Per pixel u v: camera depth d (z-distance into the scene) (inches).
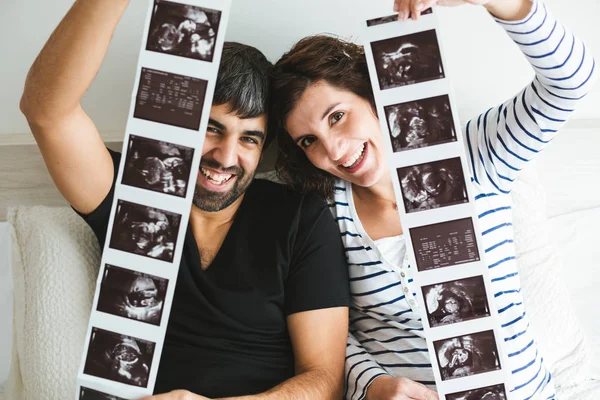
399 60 50.3
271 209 58.8
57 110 46.9
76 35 43.9
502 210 56.9
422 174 51.1
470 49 70.3
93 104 68.5
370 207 58.3
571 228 70.8
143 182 50.2
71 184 52.0
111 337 51.1
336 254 58.1
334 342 57.0
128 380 50.9
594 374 65.1
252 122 54.4
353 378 56.5
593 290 69.3
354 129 53.4
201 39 48.4
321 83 53.1
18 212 61.5
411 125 50.7
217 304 56.7
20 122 68.5
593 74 48.9
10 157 67.9
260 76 54.1
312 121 53.7
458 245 51.3
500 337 51.3
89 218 54.4
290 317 57.7
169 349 57.3
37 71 45.1
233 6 66.9
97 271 60.1
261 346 57.8
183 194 50.1
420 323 56.6
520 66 70.7
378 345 59.0
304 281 57.1
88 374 51.1
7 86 67.4
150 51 48.7
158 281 50.9
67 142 49.2
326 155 55.0
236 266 57.0
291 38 68.2
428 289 51.7
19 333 58.2
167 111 49.3
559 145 72.0
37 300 56.6
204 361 56.4
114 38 66.8
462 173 50.8
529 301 63.7
